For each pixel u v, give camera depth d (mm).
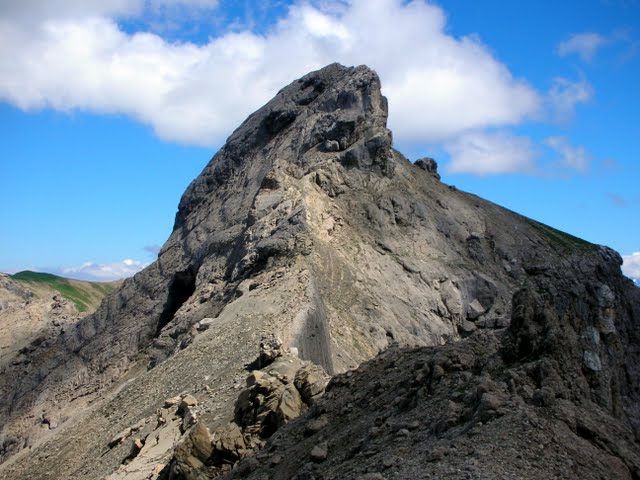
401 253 88625
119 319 98812
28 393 91938
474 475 17500
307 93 110312
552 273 95312
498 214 107562
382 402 25984
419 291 84375
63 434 58094
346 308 73750
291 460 25938
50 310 114312
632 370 40812
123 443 46469
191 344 58375
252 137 112125
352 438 24266
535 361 22531
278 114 109250
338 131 98625
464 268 91000
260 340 52719
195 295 81625
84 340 99938
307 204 84938
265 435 32812
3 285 154250
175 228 113625
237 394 41969
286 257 75812
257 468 27344
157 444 41438
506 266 96625
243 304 63062
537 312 24000
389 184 97375
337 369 61688
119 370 89562
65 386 90062
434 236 94125
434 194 102812
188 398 43906
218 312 71375
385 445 21672
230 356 51750
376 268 83438
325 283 74875
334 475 21312
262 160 105625
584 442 19562
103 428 53438
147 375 57656
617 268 104625
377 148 97938
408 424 21922
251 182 102375
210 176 113562
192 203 112938
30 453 59031
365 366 31000
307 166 94812
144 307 97375
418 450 19938
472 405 21062
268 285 67312
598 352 28078
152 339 91625
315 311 60438
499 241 99500
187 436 32969
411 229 93500
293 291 63500
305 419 29406
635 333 86125
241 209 97562
